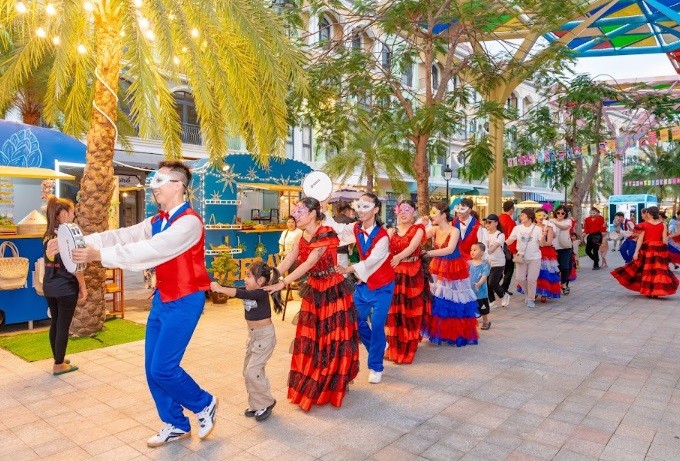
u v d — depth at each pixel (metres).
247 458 3.43
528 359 5.77
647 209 10.13
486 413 4.21
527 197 41.84
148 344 3.59
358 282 5.08
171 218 3.48
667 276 9.89
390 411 4.23
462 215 7.22
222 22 6.68
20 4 6.77
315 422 4.01
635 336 6.87
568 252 10.47
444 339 6.37
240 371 5.29
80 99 8.34
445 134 9.48
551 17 10.01
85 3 6.28
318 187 4.42
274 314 8.44
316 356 4.27
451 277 6.37
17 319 7.26
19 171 7.24
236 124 7.16
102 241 3.55
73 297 5.14
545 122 18.09
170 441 3.64
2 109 9.30
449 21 10.65
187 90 20.12
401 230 5.65
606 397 4.57
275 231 11.33
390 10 10.00
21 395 4.61
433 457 3.45
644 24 16.72
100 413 4.20
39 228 7.34
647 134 10.59
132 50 5.95
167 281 3.46
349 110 10.93
